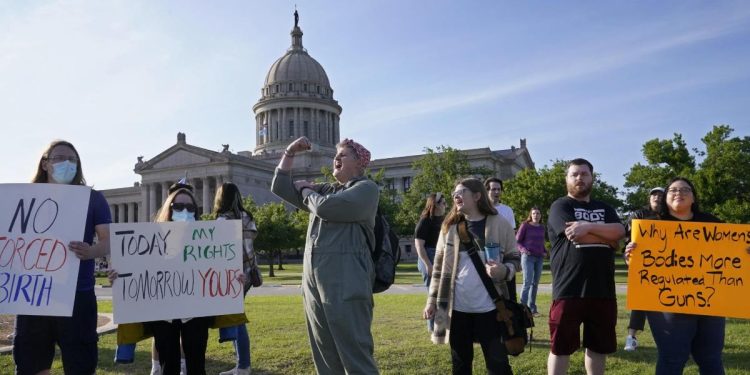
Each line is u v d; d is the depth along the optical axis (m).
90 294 6.18
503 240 6.75
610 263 6.59
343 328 5.55
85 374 6.09
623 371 8.21
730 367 8.34
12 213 6.05
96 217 6.30
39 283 5.92
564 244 6.67
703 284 6.47
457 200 6.87
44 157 6.34
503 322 6.43
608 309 6.56
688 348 6.46
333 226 5.76
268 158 113.44
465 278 6.67
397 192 80.25
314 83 124.94
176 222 6.90
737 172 49.16
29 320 6.02
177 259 6.85
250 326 12.68
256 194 104.44
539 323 12.58
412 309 15.76
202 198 105.62
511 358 9.05
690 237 6.58
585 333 6.71
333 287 5.61
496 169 102.25
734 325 11.91
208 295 6.88
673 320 6.50
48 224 6.05
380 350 9.56
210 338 11.41
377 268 6.03
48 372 6.14
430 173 69.00
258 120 124.44
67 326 6.01
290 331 11.98
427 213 10.96
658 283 6.59
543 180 51.47
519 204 52.41
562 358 6.60
